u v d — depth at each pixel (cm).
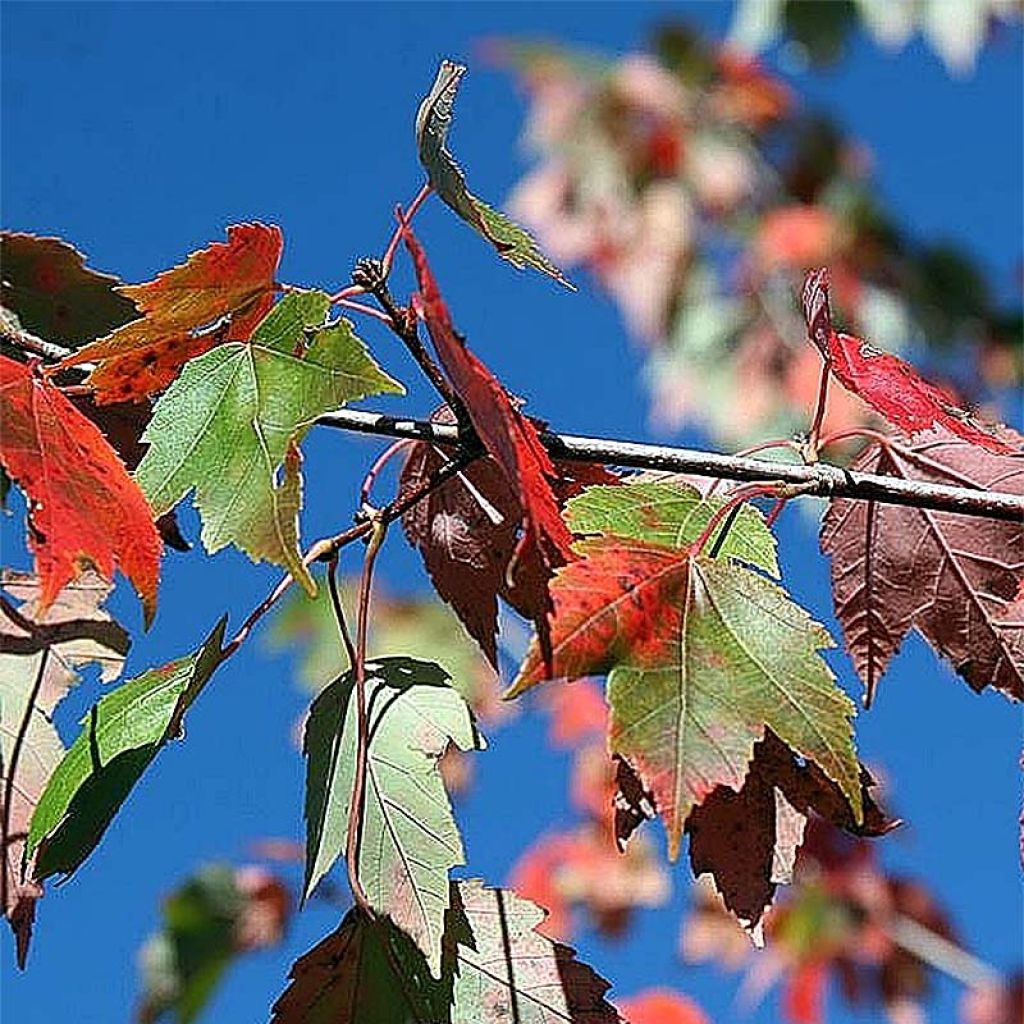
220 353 83
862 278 264
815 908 209
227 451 82
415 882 83
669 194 267
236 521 81
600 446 87
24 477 81
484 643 90
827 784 85
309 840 85
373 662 86
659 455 87
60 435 82
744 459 87
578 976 85
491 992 85
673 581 81
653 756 79
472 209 84
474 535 90
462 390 79
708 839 85
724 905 85
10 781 89
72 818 86
